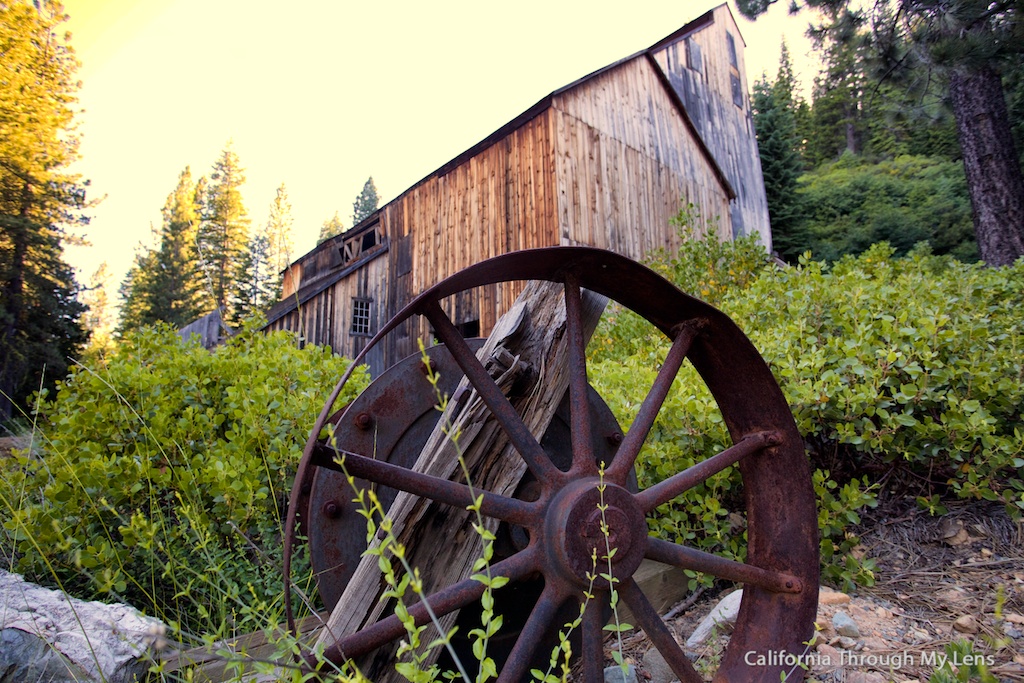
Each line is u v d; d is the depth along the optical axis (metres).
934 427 2.89
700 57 15.47
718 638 2.33
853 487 2.87
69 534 2.49
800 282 4.61
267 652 2.04
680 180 12.94
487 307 10.70
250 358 3.79
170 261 36.53
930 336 3.24
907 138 30.75
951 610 2.49
